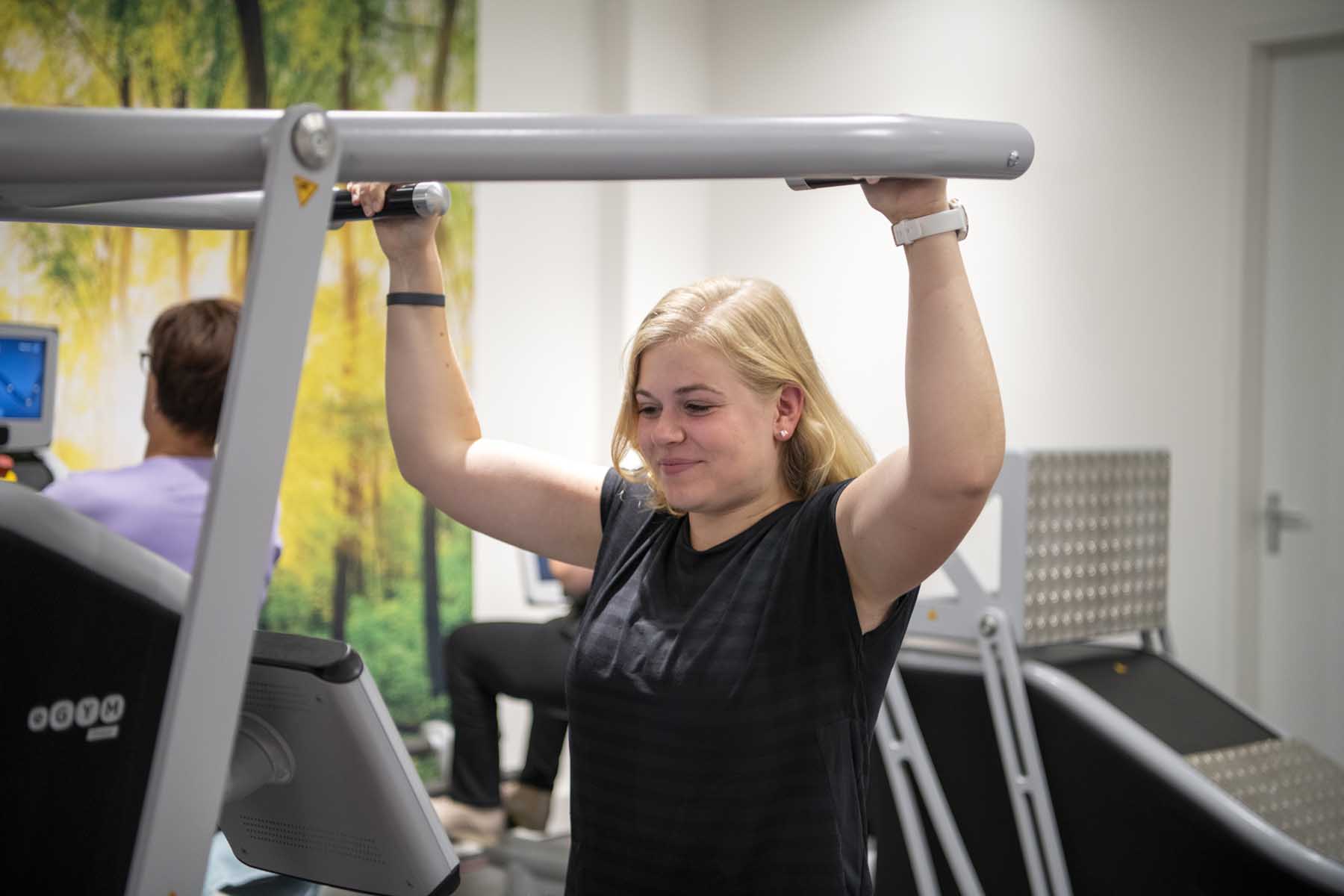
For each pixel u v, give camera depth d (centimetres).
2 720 86
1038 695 258
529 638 372
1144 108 423
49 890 87
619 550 130
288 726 107
